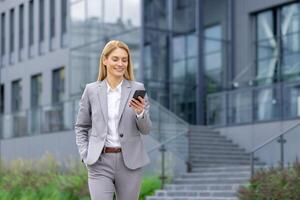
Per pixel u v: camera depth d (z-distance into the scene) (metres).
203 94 25.81
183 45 25.81
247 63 25.17
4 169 19.72
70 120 24.39
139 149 5.35
